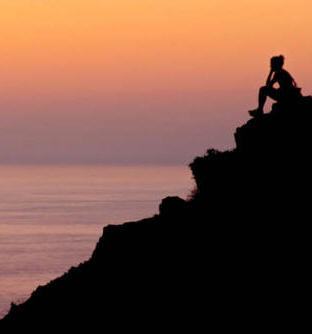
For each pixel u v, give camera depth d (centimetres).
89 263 6219
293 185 5775
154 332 4928
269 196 5797
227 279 5134
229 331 4606
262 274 5044
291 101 6116
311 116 6078
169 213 6238
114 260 5988
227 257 5375
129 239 6109
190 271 5391
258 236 5453
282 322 4528
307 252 5119
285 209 5609
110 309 5416
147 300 5294
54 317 5684
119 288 5609
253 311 4712
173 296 5203
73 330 5434
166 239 5906
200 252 5569
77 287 5912
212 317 4806
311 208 5528
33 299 6119
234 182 6138
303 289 4772
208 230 5781
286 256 5141
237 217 5775
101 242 6238
